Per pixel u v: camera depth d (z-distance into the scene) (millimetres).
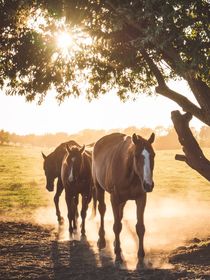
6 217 18391
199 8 9914
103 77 15008
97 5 10742
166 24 9344
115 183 10164
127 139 10453
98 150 11812
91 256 10852
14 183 34031
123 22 10594
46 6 10633
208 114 11812
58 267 9773
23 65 12797
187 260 9945
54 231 14781
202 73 10094
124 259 10414
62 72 14477
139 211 10125
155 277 8672
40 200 25766
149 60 12445
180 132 11883
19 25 12656
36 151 83375
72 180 13008
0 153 71938
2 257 10789
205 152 67125
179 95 12328
